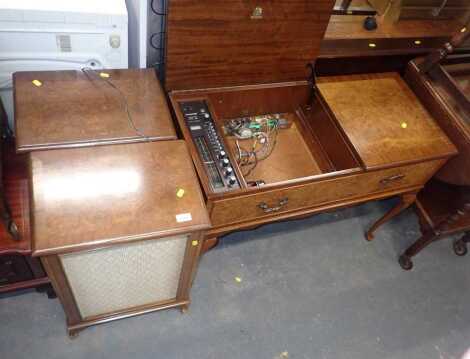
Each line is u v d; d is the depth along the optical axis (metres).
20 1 1.27
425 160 1.53
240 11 1.34
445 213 1.89
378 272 1.96
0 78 1.43
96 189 1.13
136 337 1.58
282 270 1.87
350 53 1.72
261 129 1.75
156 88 1.44
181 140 1.30
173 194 1.17
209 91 1.58
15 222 1.31
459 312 1.90
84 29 1.36
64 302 1.31
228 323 1.67
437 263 2.05
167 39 1.34
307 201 1.53
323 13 1.45
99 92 1.38
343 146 1.54
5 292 1.45
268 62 1.57
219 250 1.87
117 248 1.13
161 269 1.34
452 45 1.60
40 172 1.13
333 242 2.01
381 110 1.63
